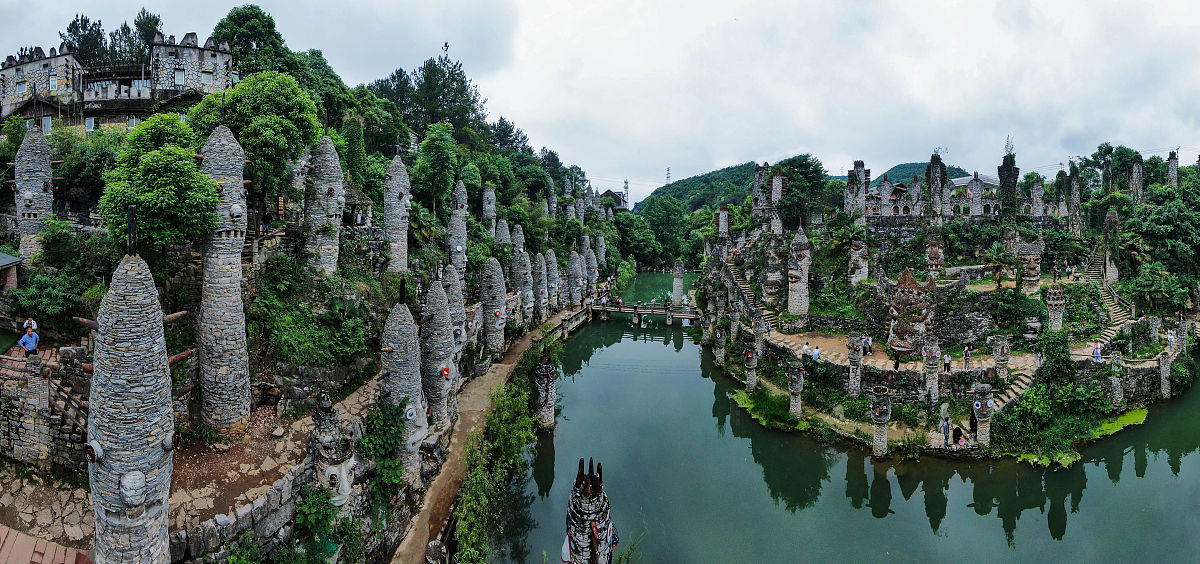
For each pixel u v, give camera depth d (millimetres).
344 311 25797
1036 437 32312
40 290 21984
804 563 25859
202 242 20484
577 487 17578
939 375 34250
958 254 50625
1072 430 33438
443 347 26094
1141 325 42375
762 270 52750
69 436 18531
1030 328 38688
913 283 36531
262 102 26734
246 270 24234
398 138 59156
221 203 19891
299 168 31781
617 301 68500
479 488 23344
